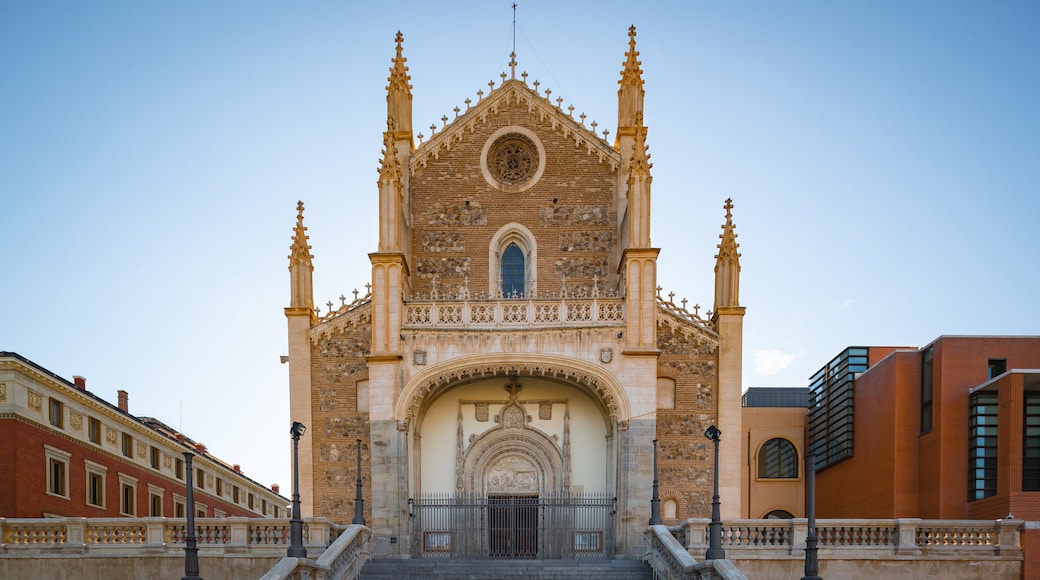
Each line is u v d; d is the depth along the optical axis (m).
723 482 34.84
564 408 36.09
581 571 28.62
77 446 45.22
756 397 61.34
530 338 33.53
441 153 39.44
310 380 35.84
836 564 27.08
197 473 62.75
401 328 33.69
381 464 32.78
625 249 33.78
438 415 36.41
